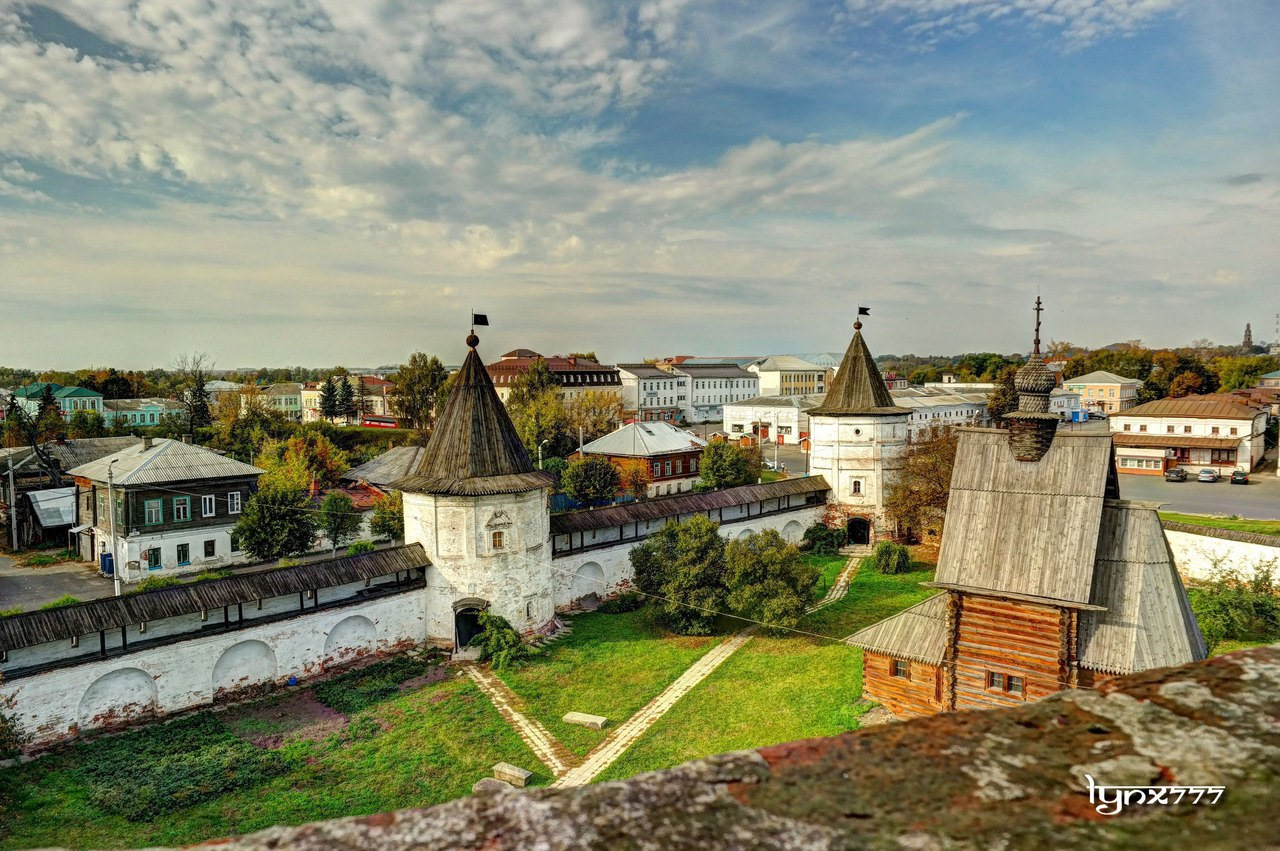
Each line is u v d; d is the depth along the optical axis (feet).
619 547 172.24
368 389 543.80
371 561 131.13
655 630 149.38
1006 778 16.47
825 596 171.22
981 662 92.43
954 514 96.84
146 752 97.91
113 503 144.77
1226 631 127.65
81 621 101.81
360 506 231.71
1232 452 302.86
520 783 92.02
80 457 241.55
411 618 136.36
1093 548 88.12
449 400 140.05
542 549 144.25
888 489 214.07
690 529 153.48
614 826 14.84
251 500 173.78
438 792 91.40
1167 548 92.22
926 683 101.76
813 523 217.77
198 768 92.94
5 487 224.12
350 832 14.64
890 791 16.16
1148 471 315.99
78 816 82.84
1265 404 376.07
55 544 213.05
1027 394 96.27
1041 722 18.67
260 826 82.58
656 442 278.67
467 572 134.72
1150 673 20.65
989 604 91.81
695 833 14.69
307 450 266.36
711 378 553.23
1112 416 330.54
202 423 361.92
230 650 115.75
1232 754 16.70
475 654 133.18
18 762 94.07
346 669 127.75
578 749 102.22
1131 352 585.63
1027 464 95.81
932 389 453.99
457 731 106.83
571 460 275.18
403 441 357.00
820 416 220.23
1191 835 14.52
